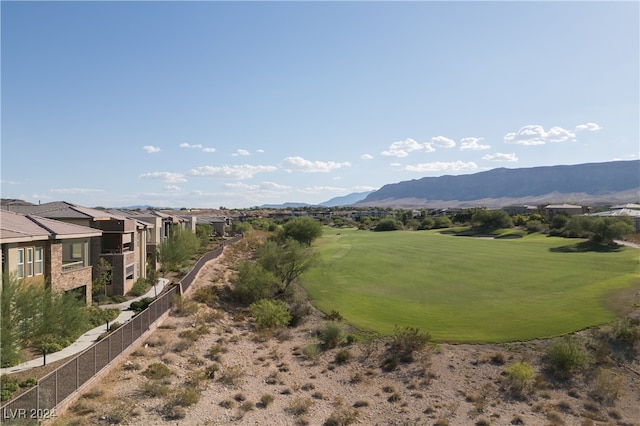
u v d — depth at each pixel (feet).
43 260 81.46
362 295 139.74
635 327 96.43
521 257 203.10
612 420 68.69
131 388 59.00
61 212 114.83
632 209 372.38
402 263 194.08
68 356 66.03
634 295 119.34
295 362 86.69
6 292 58.13
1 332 55.47
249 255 217.56
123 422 49.93
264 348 92.12
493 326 105.91
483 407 70.74
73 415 49.39
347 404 69.36
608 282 137.39
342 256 216.54
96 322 85.10
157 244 150.61
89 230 97.91
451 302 129.18
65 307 65.98
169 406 56.39
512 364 86.12
